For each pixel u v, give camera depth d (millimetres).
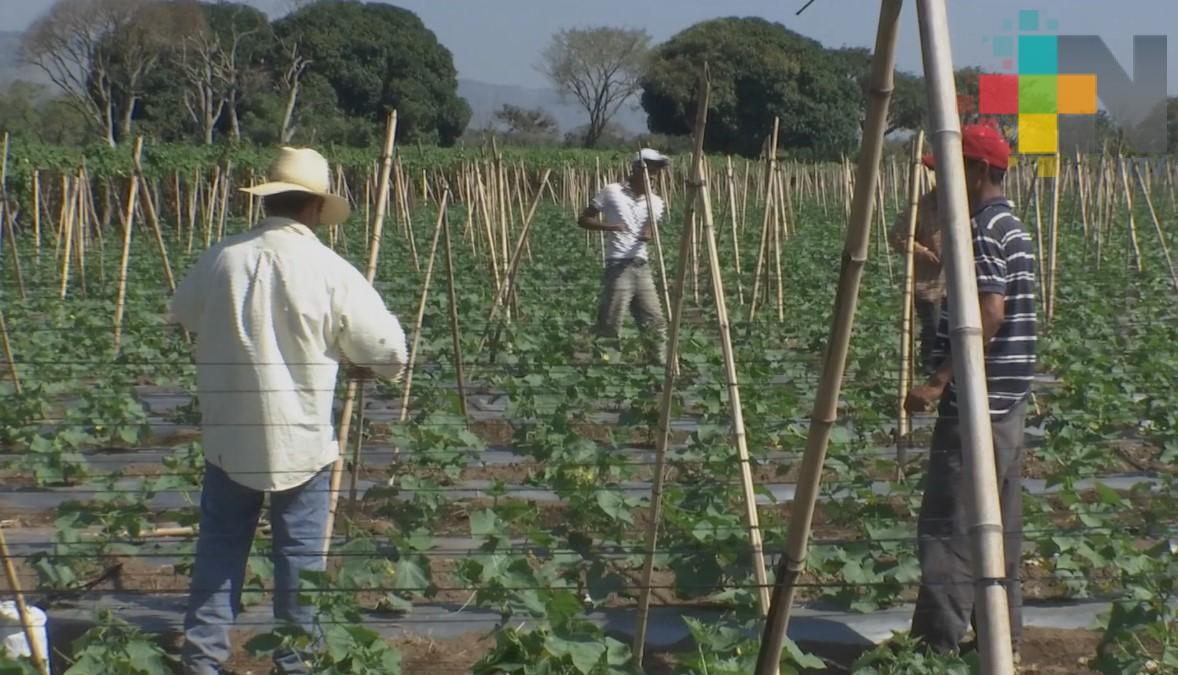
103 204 24109
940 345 4801
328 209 4770
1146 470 8078
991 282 4609
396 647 5199
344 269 4590
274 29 51750
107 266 16125
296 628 4441
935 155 2605
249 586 5645
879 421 8141
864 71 44031
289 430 4496
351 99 51625
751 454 7125
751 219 25844
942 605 4754
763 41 41406
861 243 2939
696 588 5305
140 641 4535
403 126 52531
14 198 21781
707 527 5473
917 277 7141
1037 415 9102
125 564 6078
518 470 8094
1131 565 5441
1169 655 4574
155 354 10867
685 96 40031
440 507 6859
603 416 9672
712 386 8578
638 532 6371
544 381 9078
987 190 4695
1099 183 16625
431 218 24719
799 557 3316
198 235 20094
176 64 45406
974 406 2588
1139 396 9531
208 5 48781
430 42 54031
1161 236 13531
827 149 42562
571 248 20531
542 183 11523
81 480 7695
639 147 10992
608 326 11055
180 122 46594
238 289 4469
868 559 5578
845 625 5453
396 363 4676
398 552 5266
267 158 25094
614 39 54938
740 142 41688
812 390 9000
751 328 11219
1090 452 7129
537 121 57375
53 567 5484
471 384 10188
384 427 8906
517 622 5301
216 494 4629
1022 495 6227
